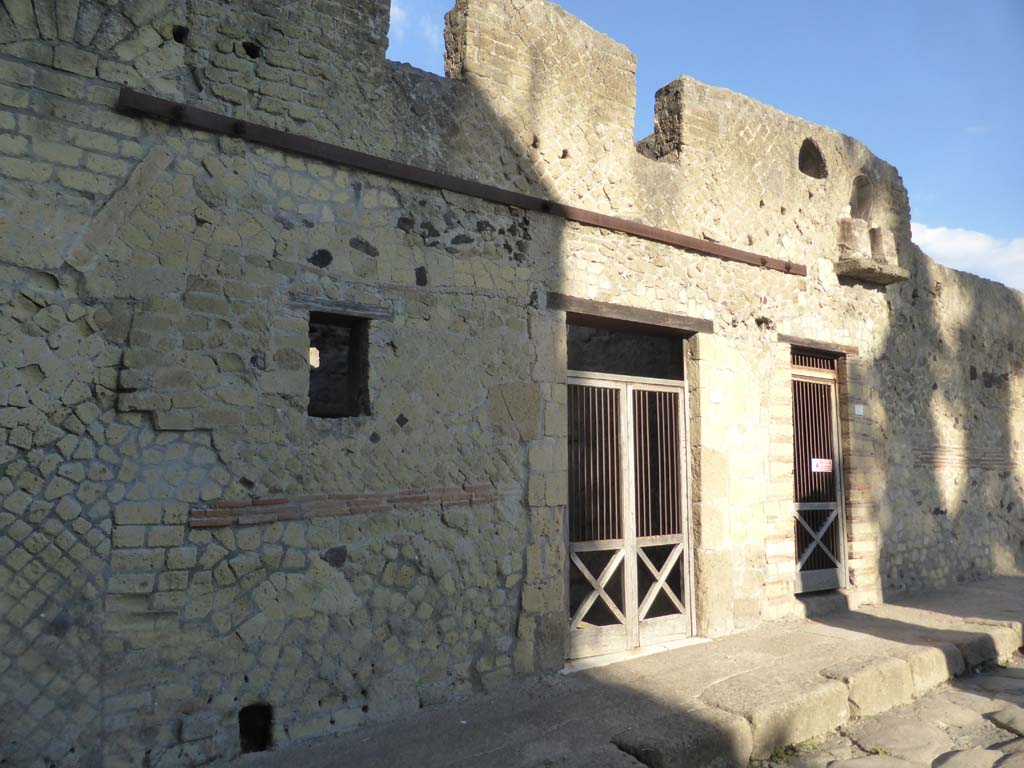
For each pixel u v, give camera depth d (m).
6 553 3.44
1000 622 6.78
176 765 3.73
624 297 5.89
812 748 4.62
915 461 8.65
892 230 8.79
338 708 4.25
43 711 3.46
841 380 7.95
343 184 4.56
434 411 4.79
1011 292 10.75
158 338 3.87
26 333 3.56
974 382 9.80
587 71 5.89
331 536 4.31
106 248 3.77
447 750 3.96
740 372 6.68
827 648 5.84
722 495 6.36
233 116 4.20
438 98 5.04
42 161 3.64
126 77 3.89
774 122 7.38
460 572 4.80
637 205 6.09
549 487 5.24
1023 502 10.42
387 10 4.86
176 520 3.85
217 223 4.10
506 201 5.23
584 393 5.86
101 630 3.62
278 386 4.21
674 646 5.91
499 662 4.91
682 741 4.04
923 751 4.57
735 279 6.77
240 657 3.96
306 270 4.37
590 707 4.55
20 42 3.63
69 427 3.63
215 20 4.19
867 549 7.79
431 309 4.84
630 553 5.89
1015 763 4.26
